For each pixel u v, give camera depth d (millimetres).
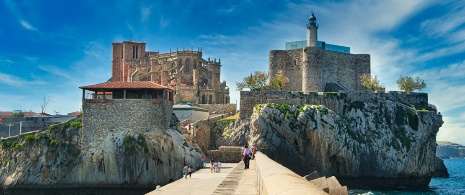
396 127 96000
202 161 81438
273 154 87250
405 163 92625
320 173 86812
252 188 34562
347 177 89000
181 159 79000
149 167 78625
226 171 66688
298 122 88688
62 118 116000
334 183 25703
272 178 18156
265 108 90062
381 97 102625
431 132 96875
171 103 87250
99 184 78438
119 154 78500
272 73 116250
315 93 100438
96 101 80938
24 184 78562
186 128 96375
